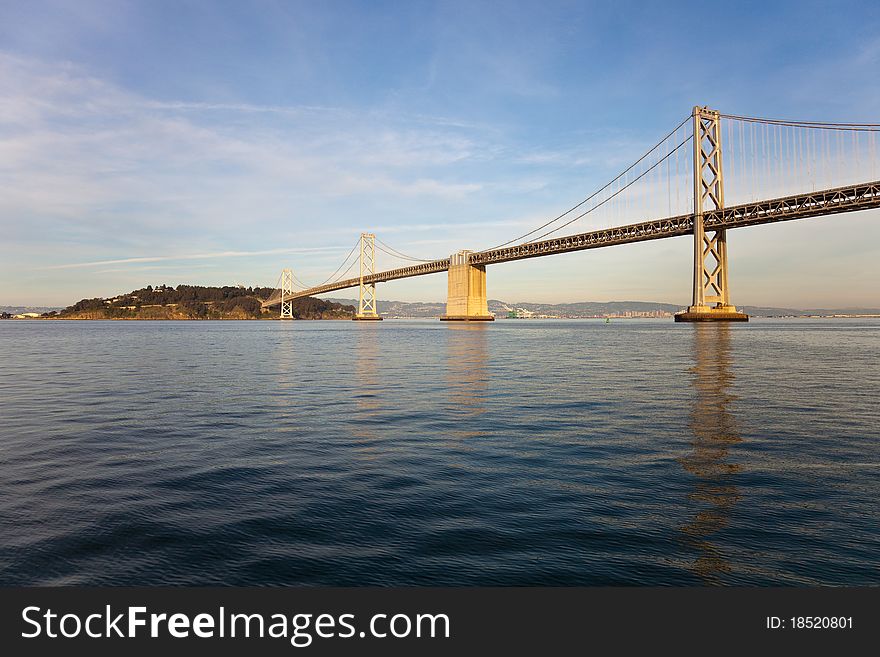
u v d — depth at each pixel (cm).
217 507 737
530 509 725
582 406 1582
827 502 743
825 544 609
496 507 733
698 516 695
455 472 901
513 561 580
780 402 1639
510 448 1068
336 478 870
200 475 888
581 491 797
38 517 698
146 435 1202
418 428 1272
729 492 790
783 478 855
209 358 3631
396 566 573
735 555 588
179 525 674
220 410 1537
